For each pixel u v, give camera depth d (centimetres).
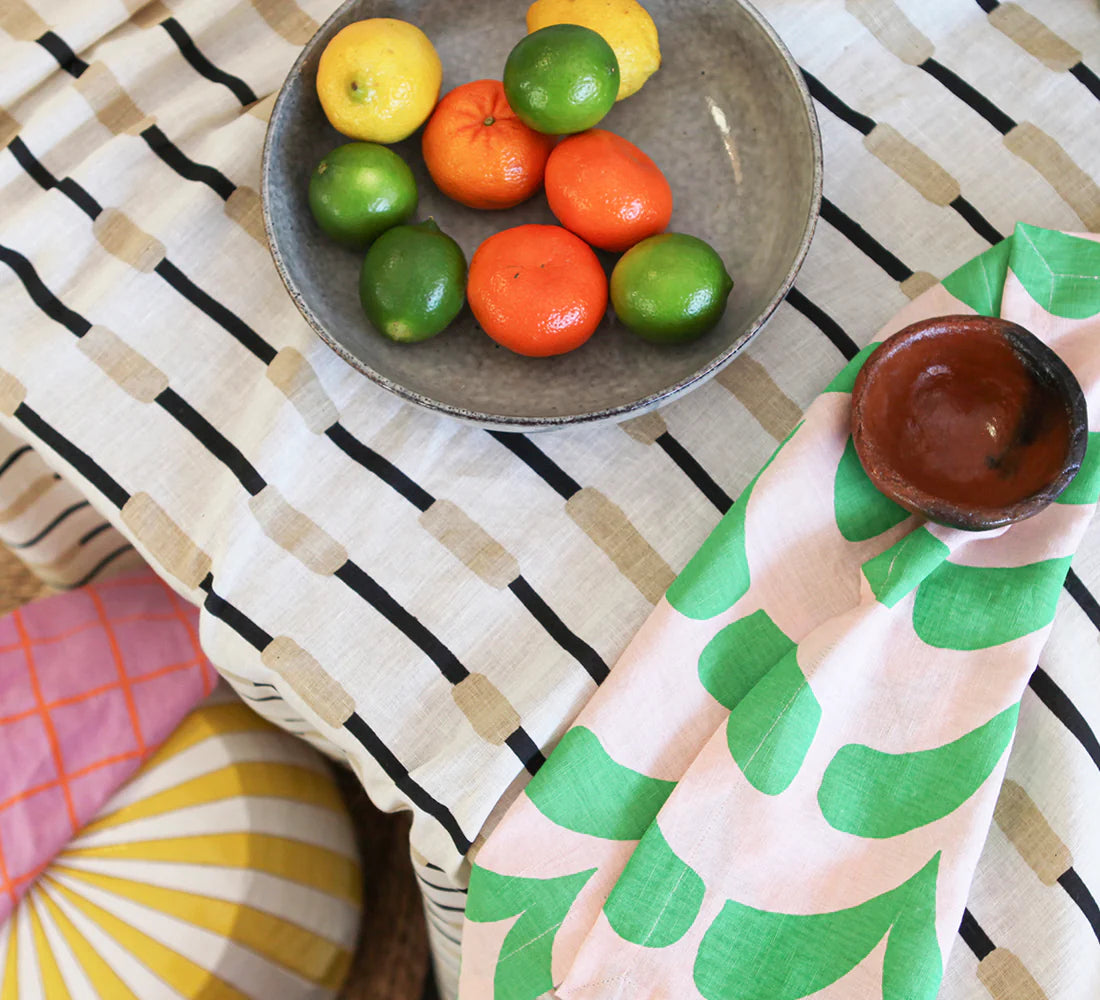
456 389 61
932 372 55
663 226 58
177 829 85
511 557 60
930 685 53
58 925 83
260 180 63
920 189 64
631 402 55
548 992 53
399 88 56
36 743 82
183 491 63
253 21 72
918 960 49
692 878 52
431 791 56
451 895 63
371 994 109
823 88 67
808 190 58
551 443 62
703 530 60
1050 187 64
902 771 53
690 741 55
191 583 62
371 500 61
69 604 88
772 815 52
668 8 63
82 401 64
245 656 60
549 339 56
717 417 62
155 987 82
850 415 55
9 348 65
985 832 51
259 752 89
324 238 63
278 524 61
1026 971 53
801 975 51
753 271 62
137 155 68
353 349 60
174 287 65
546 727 57
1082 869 53
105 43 72
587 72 53
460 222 64
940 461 55
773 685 53
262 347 64
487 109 58
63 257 67
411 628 59
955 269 63
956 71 66
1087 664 56
